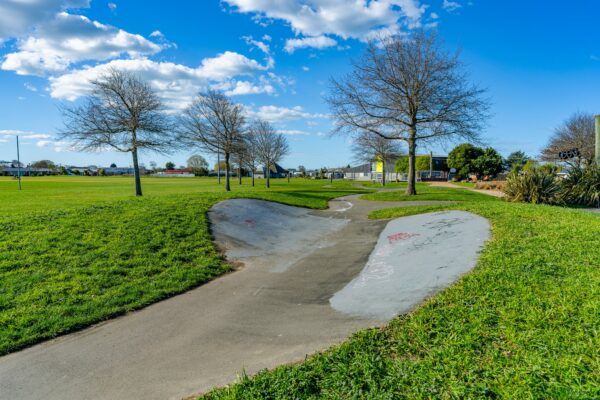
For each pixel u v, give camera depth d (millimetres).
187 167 133250
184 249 9547
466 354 3645
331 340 4469
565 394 2904
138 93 23609
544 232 7609
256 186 43594
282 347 4477
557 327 3885
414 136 24312
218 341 4812
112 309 5969
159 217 11914
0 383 4012
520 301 4539
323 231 13336
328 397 3225
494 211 10719
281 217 15125
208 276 7926
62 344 4914
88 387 3869
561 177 17078
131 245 9227
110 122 22969
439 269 6445
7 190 30875
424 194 24406
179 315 5816
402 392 3205
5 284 6695
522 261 5891
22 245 8641
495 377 3244
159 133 24281
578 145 38250
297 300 6344
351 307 5637
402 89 23922
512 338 3793
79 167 137375
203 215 12844
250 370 3965
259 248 10617
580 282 4840
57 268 7586
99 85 22594
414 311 4801
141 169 123000
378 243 10562
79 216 11484
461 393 3076
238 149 34125
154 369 4168
